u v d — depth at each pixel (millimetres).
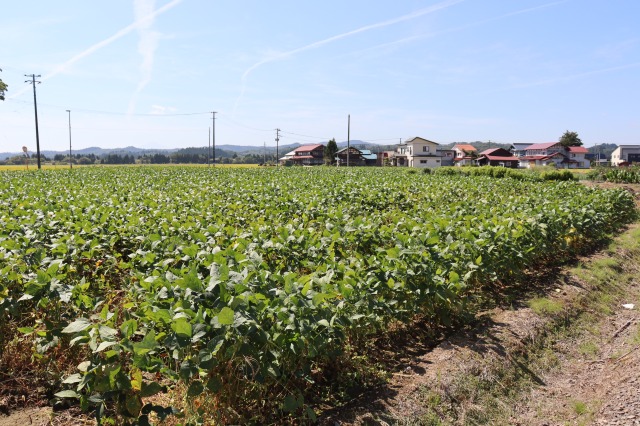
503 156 98938
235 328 4199
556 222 11352
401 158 104750
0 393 5129
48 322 5117
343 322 5074
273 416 4809
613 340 7625
